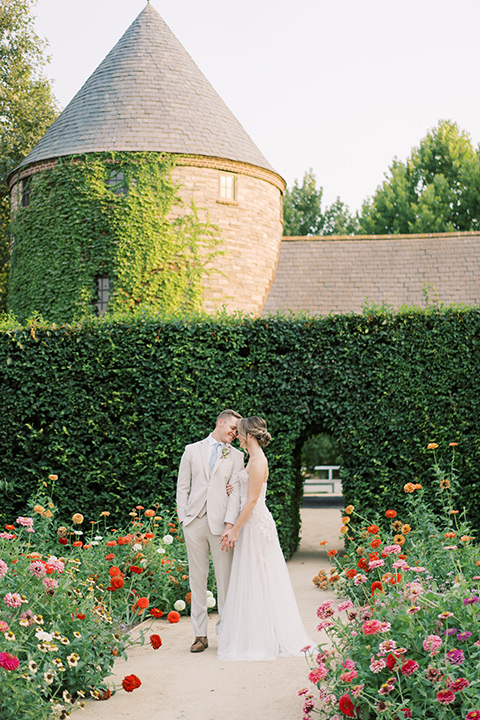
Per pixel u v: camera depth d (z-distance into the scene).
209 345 10.06
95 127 17.08
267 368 10.02
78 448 9.94
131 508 9.85
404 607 3.95
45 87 29.70
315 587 8.32
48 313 16.70
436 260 19.34
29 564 5.02
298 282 18.64
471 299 17.86
